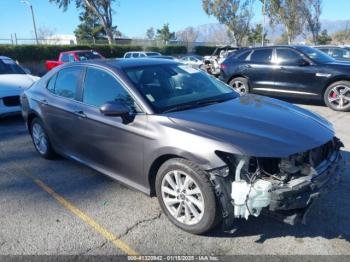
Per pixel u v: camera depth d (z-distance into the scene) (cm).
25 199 414
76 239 330
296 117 354
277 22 4756
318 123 348
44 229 349
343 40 6644
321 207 367
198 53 4244
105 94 405
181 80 423
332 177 319
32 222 362
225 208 293
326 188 306
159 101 369
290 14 4622
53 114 481
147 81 394
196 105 380
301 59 888
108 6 3703
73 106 442
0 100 757
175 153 315
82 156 451
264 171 293
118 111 348
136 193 417
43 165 519
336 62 873
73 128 445
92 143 419
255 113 357
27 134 696
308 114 376
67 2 3612
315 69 861
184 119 335
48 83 516
